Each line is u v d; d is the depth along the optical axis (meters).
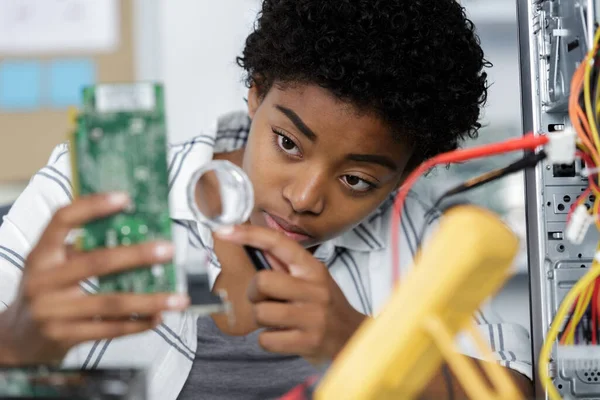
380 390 0.45
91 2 1.98
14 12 1.96
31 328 0.54
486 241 0.44
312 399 0.55
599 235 0.78
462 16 0.95
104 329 0.55
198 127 2.10
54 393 0.50
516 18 0.81
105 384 0.51
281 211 0.88
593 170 0.64
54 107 1.99
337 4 0.86
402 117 0.84
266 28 0.95
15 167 1.99
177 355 0.97
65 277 0.52
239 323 1.01
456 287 0.44
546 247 0.77
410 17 0.86
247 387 0.99
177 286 0.57
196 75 2.10
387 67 0.83
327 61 0.82
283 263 0.74
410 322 0.44
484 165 1.29
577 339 0.76
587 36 0.68
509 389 0.47
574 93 0.64
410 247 1.14
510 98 1.59
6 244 0.95
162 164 0.56
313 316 0.66
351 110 0.82
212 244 1.01
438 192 1.20
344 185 0.88
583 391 0.76
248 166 0.90
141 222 0.56
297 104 0.84
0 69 1.97
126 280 0.57
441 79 0.88
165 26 2.07
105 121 0.55
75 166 0.56
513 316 1.38
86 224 0.56
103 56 2.00
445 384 0.71
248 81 1.01
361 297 1.12
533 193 0.78
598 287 0.73
